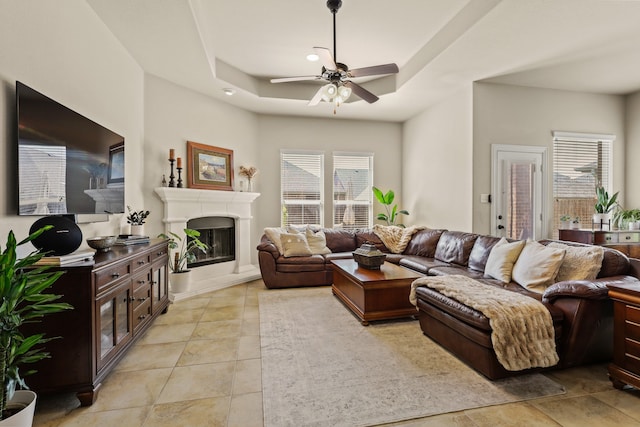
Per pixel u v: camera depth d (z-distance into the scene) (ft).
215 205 15.25
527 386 6.32
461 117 14.83
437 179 16.78
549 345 6.37
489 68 12.62
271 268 14.07
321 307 11.45
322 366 7.18
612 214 15.57
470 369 7.01
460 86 14.58
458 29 10.27
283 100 16.14
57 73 7.36
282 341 8.55
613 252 7.88
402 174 20.52
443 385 6.38
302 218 19.21
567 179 15.44
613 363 6.25
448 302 7.52
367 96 11.34
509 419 5.36
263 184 18.53
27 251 6.32
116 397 6.07
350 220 19.90
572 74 13.37
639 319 5.74
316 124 19.29
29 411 4.37
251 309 11.27
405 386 6.35
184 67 12.31
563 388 6.24
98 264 5.98
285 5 9.75
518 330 6.30
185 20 9.25
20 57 6.24
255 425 5.26
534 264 8.80
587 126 15.49
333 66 9.48
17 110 5.86
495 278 9.89
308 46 12.41
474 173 14.15
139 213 10.94
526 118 14.73
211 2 9.60
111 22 9.36
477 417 5.41
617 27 9.66
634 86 14.83
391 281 9.81
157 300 9.83
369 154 19.98
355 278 10.21
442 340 8.04
